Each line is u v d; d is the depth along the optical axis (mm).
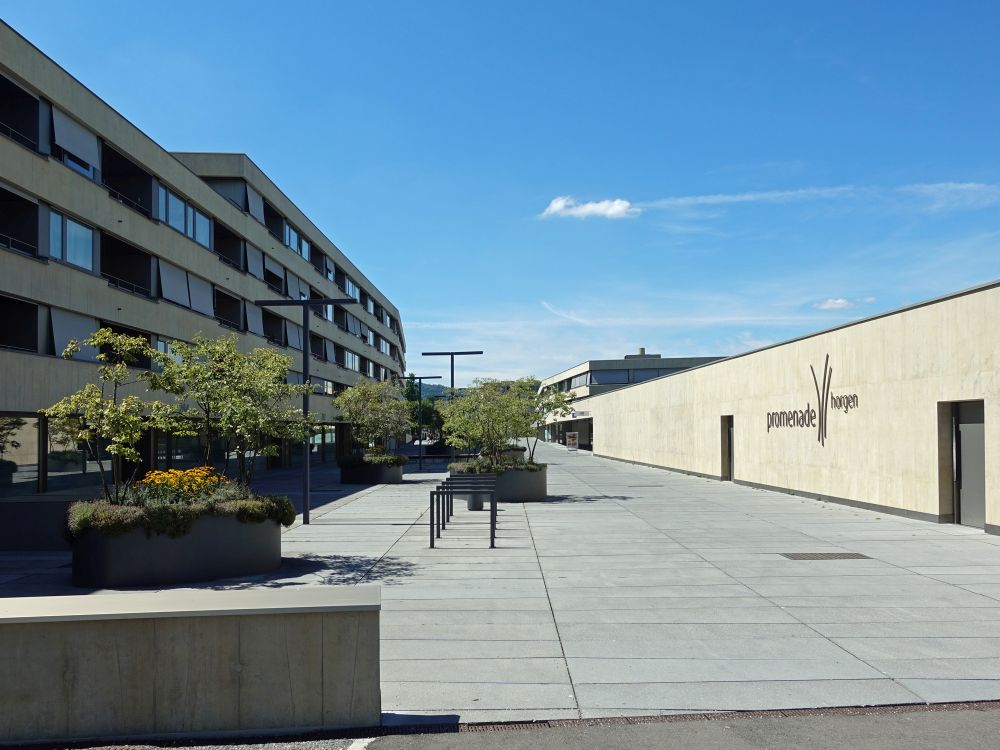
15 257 21000
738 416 27641
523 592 9656
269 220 45969
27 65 21547
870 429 18656
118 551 10477
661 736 5227
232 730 5320
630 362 85625
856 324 19297
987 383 14586
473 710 5754
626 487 27141
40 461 22688
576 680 6387
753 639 7500
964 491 15703
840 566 11250
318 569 11398
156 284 29812
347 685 5418
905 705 5750
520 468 21922
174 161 31062
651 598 9273
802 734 5227
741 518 17312
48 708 5230
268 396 13023
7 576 11453
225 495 11586
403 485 30219
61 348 23172
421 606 8945
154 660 5301
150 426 11703
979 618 8242
